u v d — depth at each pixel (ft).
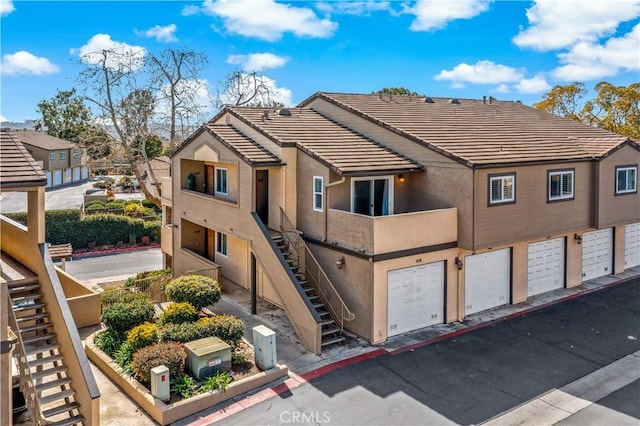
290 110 79.61
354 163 58.18
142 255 124.47
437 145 59.47
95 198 187.73
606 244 77.56
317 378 45.52
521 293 65.57
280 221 63.52
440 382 44.55
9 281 41.55
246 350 49.90
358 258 53.93
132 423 38.65
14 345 39.96
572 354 50.16
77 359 37.65
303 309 52.90
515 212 59.26
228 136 68.59
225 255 78.54
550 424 37.91
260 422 38.58
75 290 63.26
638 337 54.29
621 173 70.49
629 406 40.40
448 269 57.93
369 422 38.42
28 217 44.37
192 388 41.57
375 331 52.70
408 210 63.26
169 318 52.70
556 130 81.05
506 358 49.29
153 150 176.14
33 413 36.22
